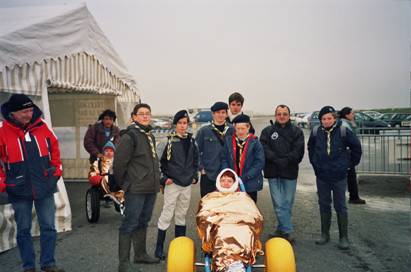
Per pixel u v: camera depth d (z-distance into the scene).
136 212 4.95
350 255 5.65
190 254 3.95
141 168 4.96
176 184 5.47
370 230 6.82
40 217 5.04
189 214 8.33
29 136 4.92
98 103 12.42
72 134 12.98
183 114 5.54
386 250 5.84
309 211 8.40
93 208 7.55
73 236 6.82
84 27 8.50
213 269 3.64
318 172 5.98
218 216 4.04
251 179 5.77
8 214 6.17
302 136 6.27
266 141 6.31
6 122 4.84
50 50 7.21
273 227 7.23
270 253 3.91
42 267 5.00
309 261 5.43
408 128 14.27
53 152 5.17
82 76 8.48
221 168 5.81
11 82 6.24
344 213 5.88
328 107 5.85
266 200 9.65
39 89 6.93
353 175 8.79
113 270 5.25
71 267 5.36
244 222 3.94
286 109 6.28
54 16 7.37
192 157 5.63
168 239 6.56
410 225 7.09
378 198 9.35
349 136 5.78
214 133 5.88
